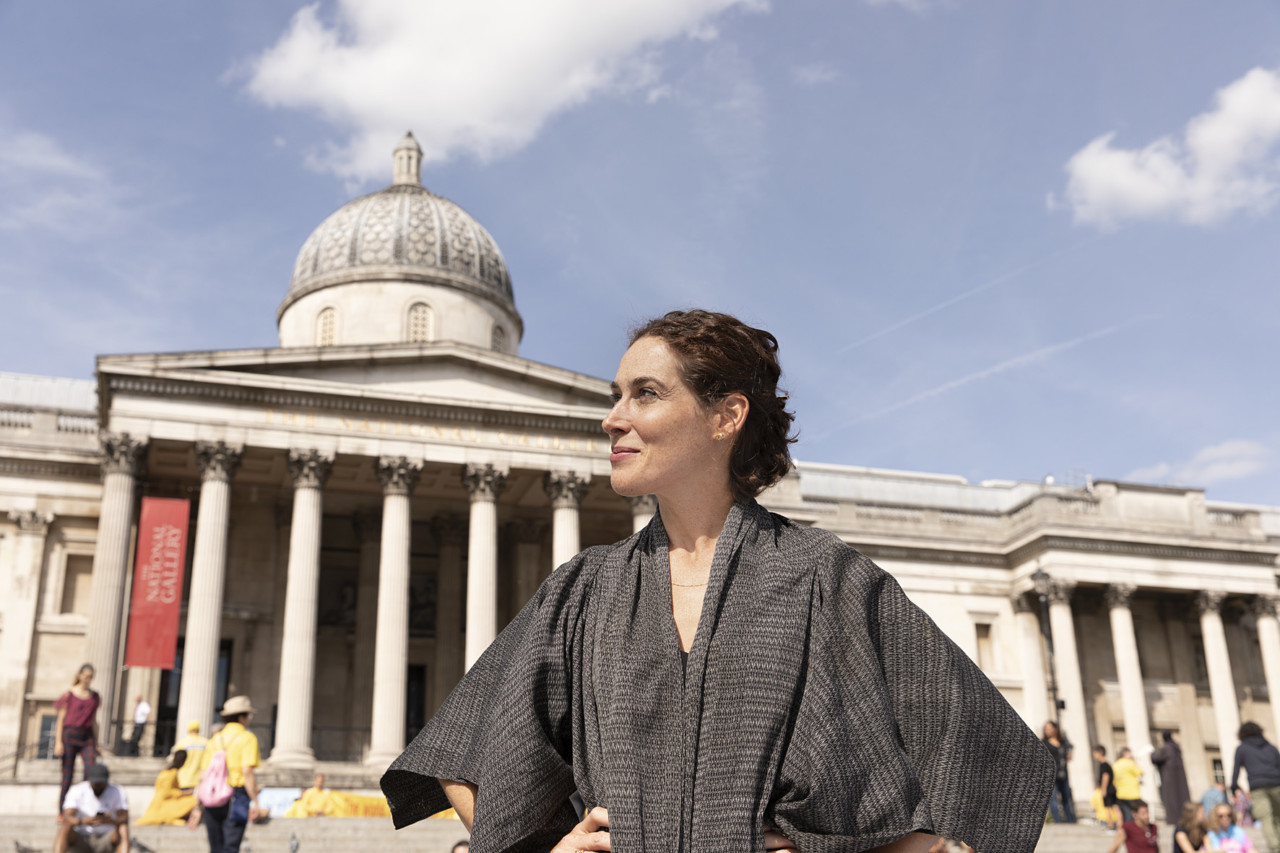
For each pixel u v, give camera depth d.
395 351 45.97
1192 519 61.78
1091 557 59.81
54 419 51.47
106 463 42.12
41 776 37.47
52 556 50.22
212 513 42.09
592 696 2.48
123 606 41.62
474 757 2.55
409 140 67.38
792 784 2.20
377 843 28.00
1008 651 61.50
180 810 26.45
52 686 48.53
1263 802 18.84
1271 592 61.22
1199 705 62.62
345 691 51.91
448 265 60.78
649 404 2.64
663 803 2.25
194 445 43.03
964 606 61.69
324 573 53.81
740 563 2.49
